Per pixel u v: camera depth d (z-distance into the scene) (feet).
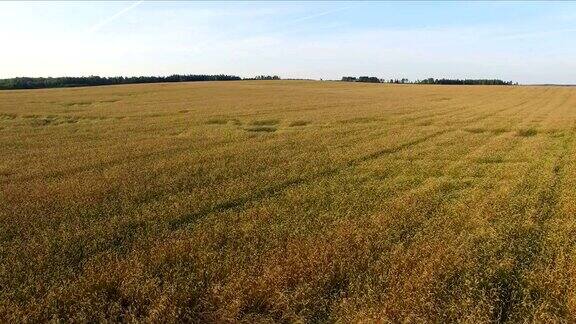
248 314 25.46
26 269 30.60
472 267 29.91
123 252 33.60
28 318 24.99
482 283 28.12
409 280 27.91
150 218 40.52
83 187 51.83
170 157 70.38
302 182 53.67
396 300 25.84
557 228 36.99
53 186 52.70
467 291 26.84
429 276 28.27
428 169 60.08
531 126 104.22
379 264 30.37
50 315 25.45
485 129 99.71
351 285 27.50
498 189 49.65
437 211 41.96
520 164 62.39
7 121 120.47
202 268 30.40
